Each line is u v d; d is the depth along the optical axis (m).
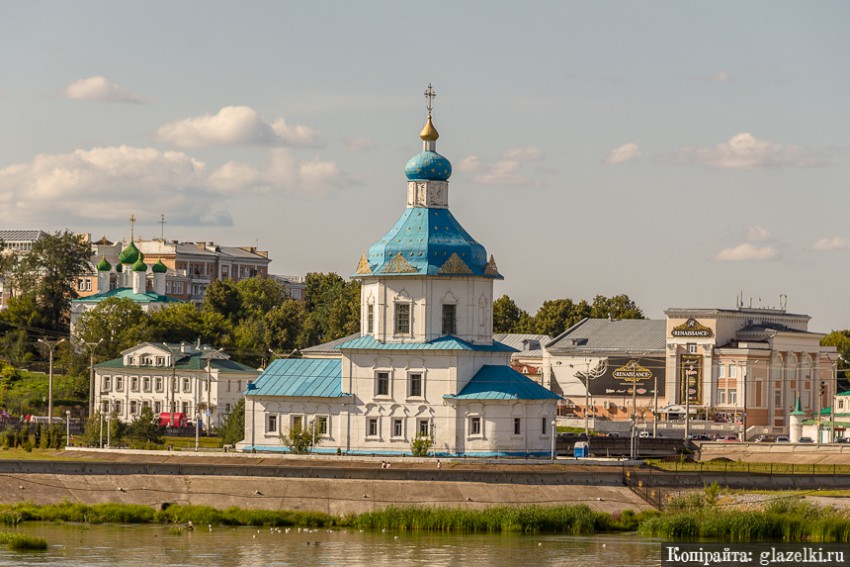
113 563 192.00
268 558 196.50
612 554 199.38
